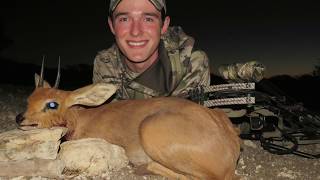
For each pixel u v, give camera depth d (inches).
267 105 39.0
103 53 44.0
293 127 39.8
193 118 31.3
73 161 31.2
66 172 31.0
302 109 39.4
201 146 30.3
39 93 35.8
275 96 40.3
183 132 30.8
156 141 31.4
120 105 36.2
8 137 30.1
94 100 36.8
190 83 42.0
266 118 42.3
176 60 41.4
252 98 37.3
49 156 30.2
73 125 36.6
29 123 35.0
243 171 36.4
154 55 41.4
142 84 41.7
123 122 35.0
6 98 71.1
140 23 39.3
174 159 31.2
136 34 39.2
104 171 32.0
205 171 30.6
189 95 41.2
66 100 36.2
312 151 44.0
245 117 42.9
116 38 40.5
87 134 36.3
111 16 42.0
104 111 36.5
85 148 31.7
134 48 39.8
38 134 30.2
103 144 32.9
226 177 30.3
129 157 35.0
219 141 30.4
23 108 60.6
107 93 36.4
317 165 39.4
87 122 36.7
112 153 33.1
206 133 30.5
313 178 35.7
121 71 42.6
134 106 35.2
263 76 38.9
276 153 40.1
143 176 32.9
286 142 40.3
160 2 39.6
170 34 43.1
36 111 35.2
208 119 31.3
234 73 39.8
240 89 38.1
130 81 41.8
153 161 33.8
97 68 44.1
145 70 41.4
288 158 41.1
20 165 29.8
